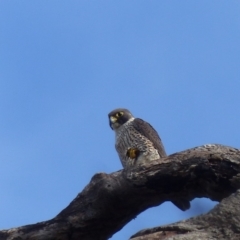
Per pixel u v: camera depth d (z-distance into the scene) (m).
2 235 11.12
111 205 11.02
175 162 10.78
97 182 11.09
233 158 10.50
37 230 11.07
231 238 9.02
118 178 11.00
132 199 11.04
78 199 11.17
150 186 10.90
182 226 9.34
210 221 9.31
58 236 11.03
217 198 10.81
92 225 11.09
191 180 10.82
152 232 9.49
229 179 10.46
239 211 9.30
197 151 10.78
